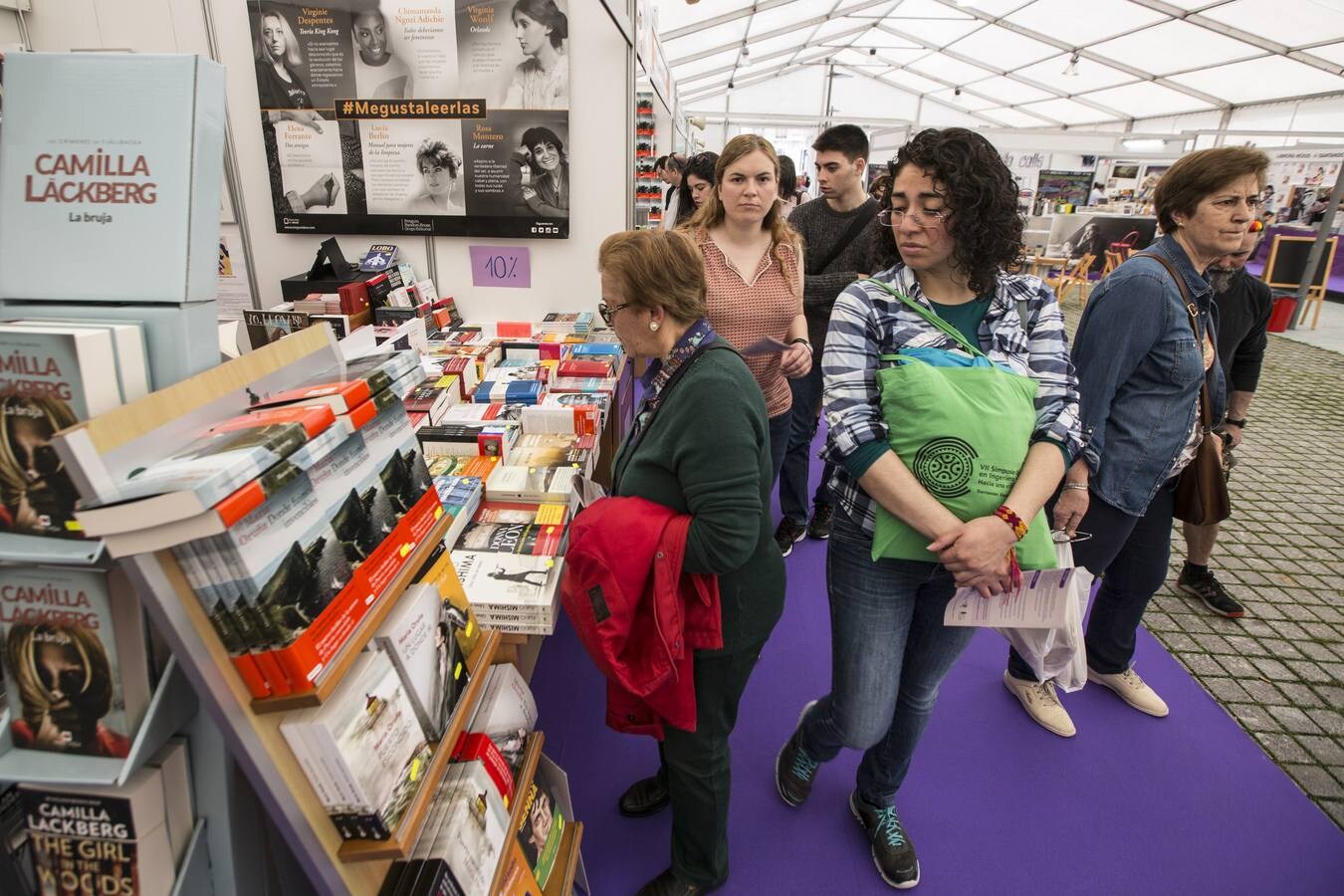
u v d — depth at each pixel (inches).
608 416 112.3
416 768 30.6
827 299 106.3
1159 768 74.7
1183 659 93.0
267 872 31.9
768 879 61.3
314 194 102.0
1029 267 377.4
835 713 55.1
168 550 20.8
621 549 40.7
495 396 80.4
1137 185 352.5
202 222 26.4
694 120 311.1
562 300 109.3
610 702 50.5
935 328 44.5
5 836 28.9
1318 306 323.0
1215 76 401.1
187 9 93.0
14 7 91.1
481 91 95.9
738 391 40.9
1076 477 61.1
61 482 22.1
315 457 25.0
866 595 49.8
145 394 25.2
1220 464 71.6
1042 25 387.5
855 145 102.5
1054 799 70.4
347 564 27.1
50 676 24.2
